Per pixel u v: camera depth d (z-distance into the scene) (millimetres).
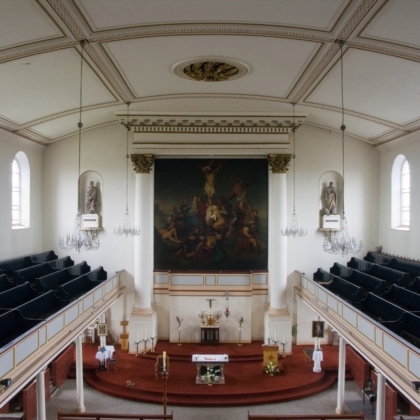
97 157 18531
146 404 14000
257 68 11914
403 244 16703
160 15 8875
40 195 18578
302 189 18562
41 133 16953
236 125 17406
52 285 15016
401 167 17531
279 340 17562
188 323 18516
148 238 17906
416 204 15727
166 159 18797
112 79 12703
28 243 17453
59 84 12609
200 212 18797
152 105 15891
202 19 9055
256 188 18750
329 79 12383
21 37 9398
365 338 10820
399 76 11398
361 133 17734
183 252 18797
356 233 18672
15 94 12734
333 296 13383
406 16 8461
